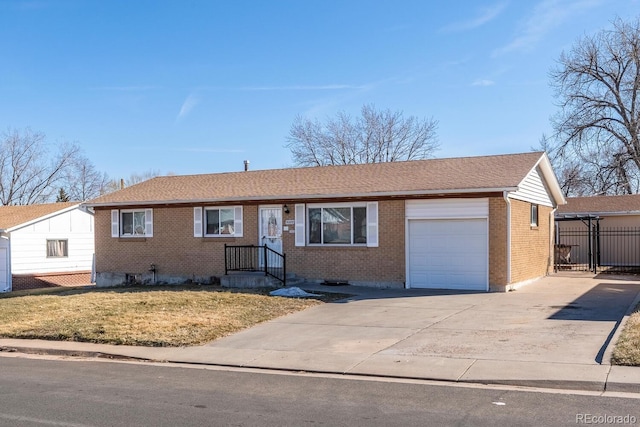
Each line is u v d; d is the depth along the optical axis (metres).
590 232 27.42
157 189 24.73
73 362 10.52
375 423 6.45
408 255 18.77
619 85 35.41
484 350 9.96
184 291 18.56
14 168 47.06
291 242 20.52
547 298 15.75
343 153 45.72
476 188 17.36
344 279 19.64
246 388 8.27
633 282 19.91
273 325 13.05
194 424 6.52
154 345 11.53
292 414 6.87
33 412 7.08
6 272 27.31
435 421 6.48
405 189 18.44
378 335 11.60
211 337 11.95
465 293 17.16
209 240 22.00
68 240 29.77
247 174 25.08
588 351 9.52
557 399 7.33
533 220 21.23
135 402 7.52
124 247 23.72
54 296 18.97
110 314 14.34
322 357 10.05
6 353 11.54
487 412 6.79
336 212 19.98
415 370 8.96
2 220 28.98
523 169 18.88
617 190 39.34
